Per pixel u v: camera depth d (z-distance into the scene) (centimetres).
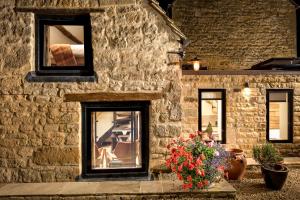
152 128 652
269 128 930
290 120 895
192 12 1173
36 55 650
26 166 638
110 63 645
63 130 641
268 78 879
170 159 584
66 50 688
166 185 607
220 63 1171
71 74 654
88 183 627
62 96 641
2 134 636
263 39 1174
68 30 686
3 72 632
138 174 655
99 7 641
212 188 577
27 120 638
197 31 1170
